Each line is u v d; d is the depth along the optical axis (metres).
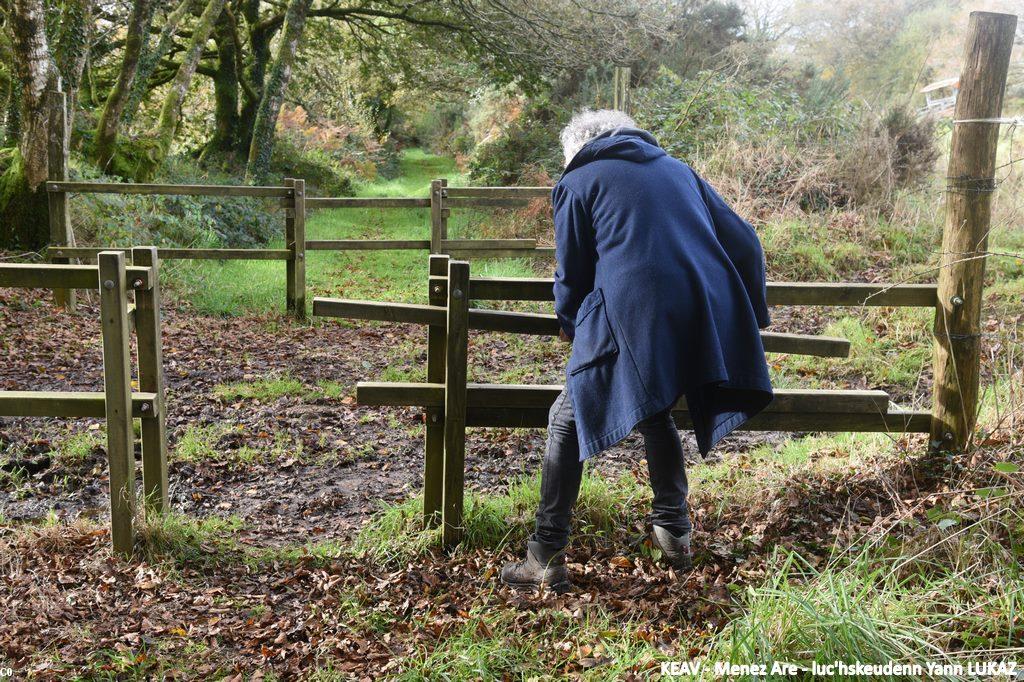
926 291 3.31
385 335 7.18
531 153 16.64
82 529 3.17
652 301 2.45
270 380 5.66
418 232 12.79
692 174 2.79
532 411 3.14
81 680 2.29
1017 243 7.38
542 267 9.40
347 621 2.64
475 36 18.02
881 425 3.33
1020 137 8.01
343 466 4.22
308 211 15.42
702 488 3.54
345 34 22.52
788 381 5.12
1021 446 3.30
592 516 3.25
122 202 9.57
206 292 8.30
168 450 4.33
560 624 2.59
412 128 34.69
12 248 8.62
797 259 8.22
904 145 9.73
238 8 19.06
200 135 21.70
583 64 17.11
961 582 2.42
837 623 2.15
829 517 3.15
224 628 2.61
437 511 3.23
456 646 2.42
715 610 2.59
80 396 2.98
